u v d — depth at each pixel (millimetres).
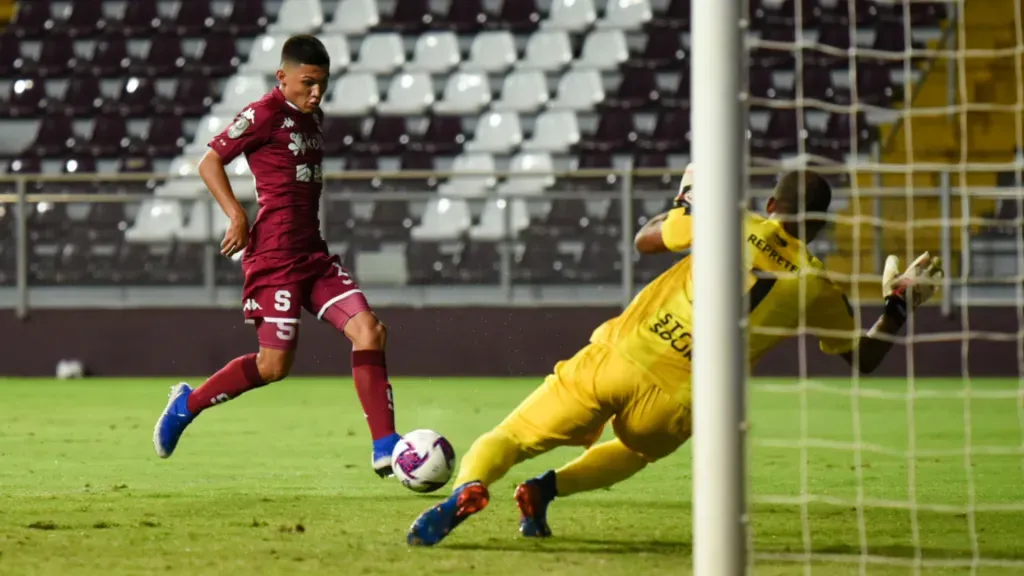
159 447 16281
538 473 19969
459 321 40062
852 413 30062
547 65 51875
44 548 12703
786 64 49750
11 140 51781
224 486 18062
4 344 41188
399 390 36000
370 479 18891
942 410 30734
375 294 40406
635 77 51188
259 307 15664
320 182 15781
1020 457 21609
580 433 12703
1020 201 37531
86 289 41375
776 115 49031
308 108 15562
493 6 53375
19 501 16406
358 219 40438
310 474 19469
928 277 13391
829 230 37906
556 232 39969
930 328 38625
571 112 50188
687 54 51594
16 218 41188
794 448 22688
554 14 53031
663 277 12828
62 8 54250
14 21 54281
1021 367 35906
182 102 52188
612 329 12773
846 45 50094
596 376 12555
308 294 15578
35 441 24203
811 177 12984
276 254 15461
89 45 53625
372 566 11664
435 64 52438
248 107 15352
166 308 40781
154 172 50688
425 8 53594
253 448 23109
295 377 40469
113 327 40875
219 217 41062
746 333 9750
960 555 12594
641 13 52281
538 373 40031
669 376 12516
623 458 13539
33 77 53125
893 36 50094
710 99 9766
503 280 40156
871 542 13305
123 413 29984
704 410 9734
